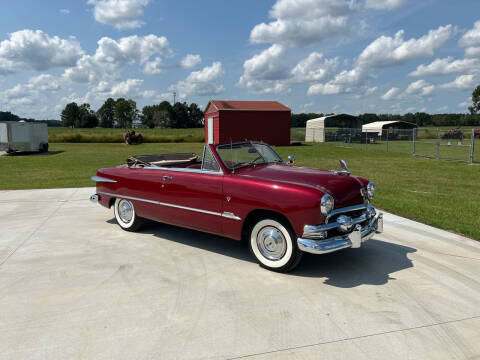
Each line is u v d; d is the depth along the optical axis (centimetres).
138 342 296
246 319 331
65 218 692
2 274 430
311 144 3428
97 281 412
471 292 383
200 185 483
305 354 280
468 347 288
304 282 409
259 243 447
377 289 391
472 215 699
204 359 274
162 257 487
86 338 302
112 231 608
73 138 4206
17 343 294
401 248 521
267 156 548
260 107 3225
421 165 1644
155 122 12356
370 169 1488
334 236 411
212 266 456
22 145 2361
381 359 274
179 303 361
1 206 792
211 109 3288
